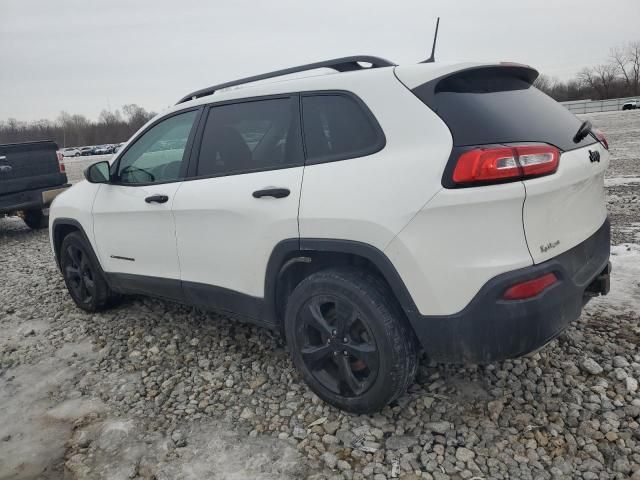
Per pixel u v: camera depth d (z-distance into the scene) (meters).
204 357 3.75
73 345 4.16
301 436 2.79
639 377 3.03
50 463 2.75
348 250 2.65
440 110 2.50
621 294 4.14
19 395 3.46
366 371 2.84
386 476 2.46
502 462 2.49
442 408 2.91
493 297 2.32
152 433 2.92
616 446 2.52
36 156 9.14
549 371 3.17
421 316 2.50
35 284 5.95
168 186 3.65
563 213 2.54
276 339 3.91
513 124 2.52
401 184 2.47
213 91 3.68
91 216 4.34
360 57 3.00
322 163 2.82
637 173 10.25
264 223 2.99
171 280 3.74
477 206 2.31
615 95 71.19
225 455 2.69
